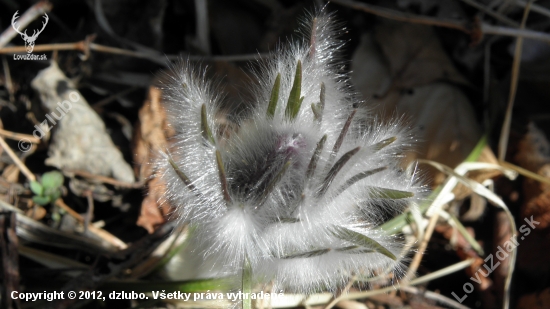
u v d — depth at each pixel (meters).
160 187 0.14
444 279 0.16
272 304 0.14
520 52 0.17
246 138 0.12
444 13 0.17
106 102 0.17
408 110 0.16
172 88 0.12
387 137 0.12
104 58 0.17
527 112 0.17
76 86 0.17
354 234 0.11
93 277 0.14
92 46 0.17
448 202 0.16
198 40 0.17
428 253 0.16
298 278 0.12
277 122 0.12
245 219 0.11
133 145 0.16
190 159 0.12
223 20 0.18
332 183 0.11
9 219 0.14
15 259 0.14
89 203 0.15
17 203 0.15
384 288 0.15
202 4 0.17
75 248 0.15
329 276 0.12
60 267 0.15
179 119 0.12
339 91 0.13
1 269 0.14
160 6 0.17
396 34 0.17
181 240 0.14
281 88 0.12
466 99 0.17
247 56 0.17
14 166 0.16
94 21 0.18
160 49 0.17
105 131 0.16
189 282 0.14
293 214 0.11
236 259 0.12
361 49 0.17
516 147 0.17
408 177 0.13
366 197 0.12
